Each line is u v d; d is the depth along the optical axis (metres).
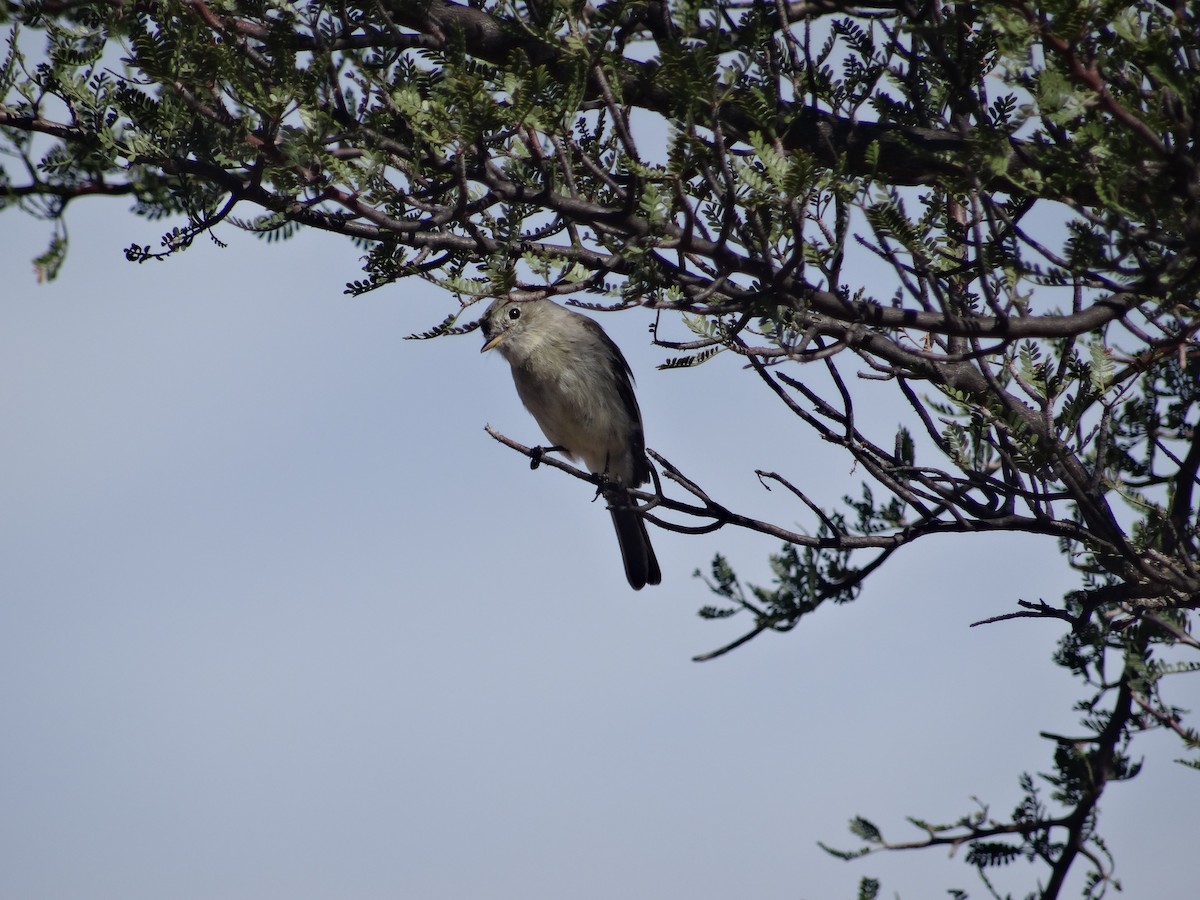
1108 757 10.45
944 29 7.56
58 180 7.68
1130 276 6.87
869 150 6.93
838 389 8.61
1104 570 9.08
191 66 6.80
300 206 7.26
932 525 8.98
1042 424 8.75
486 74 7.31
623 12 6.70
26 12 7.32
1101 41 6.58
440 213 7.27
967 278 8.14
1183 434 10.18
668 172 6.86
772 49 7.71
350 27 7.56
